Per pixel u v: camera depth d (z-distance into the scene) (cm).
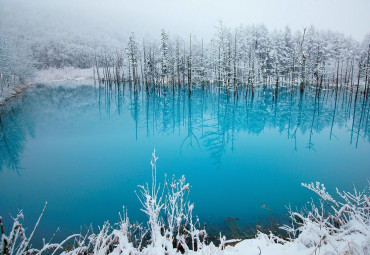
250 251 462
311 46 5772
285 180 1209
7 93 4553
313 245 450
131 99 4744
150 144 1967
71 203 1002
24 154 1734
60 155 1703
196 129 2552
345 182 1177
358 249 360
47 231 784
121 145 1939
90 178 1281
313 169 1383
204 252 448
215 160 1550
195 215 846
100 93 5641
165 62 5078
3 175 1355
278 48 5753
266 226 753
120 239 418
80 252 452
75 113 3400
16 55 6241
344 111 3438
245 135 2289
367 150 1766
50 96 5019
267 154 1688
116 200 1018
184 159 1576
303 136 2233
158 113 3459
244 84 6038
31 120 2917
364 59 5419
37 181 1251
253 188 1112
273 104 4056
